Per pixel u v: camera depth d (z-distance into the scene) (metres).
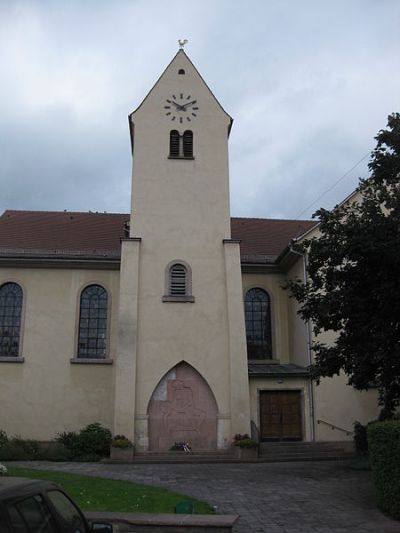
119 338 24.17
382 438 12.84
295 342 27.77
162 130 27.75
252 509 13.09
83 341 27.08
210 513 12.55
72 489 14.21
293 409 25.27
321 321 17.62
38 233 30.50
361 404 25.19
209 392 24.41
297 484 16.47
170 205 26.58
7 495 4.48
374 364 16.44
